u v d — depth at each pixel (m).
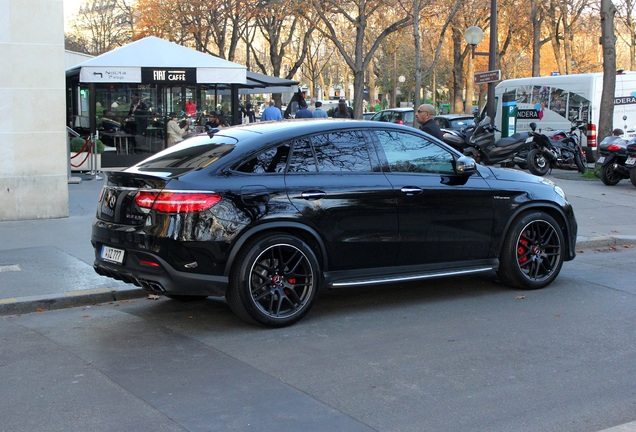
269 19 33.25
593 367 5.20
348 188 6.37
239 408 4.45
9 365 5.27
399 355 5.48
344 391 4.74
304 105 23.92
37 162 11.16
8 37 10.81
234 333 6.06
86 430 4.14
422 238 6.77
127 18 49.91
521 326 6.24
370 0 26.41
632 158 15.16
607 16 17.23
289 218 6.06
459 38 38.34
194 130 19.27
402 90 62.78
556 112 20.12
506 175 7.44
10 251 8.98
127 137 18.77
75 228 10.52
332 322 6.39
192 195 5.74
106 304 7.12
